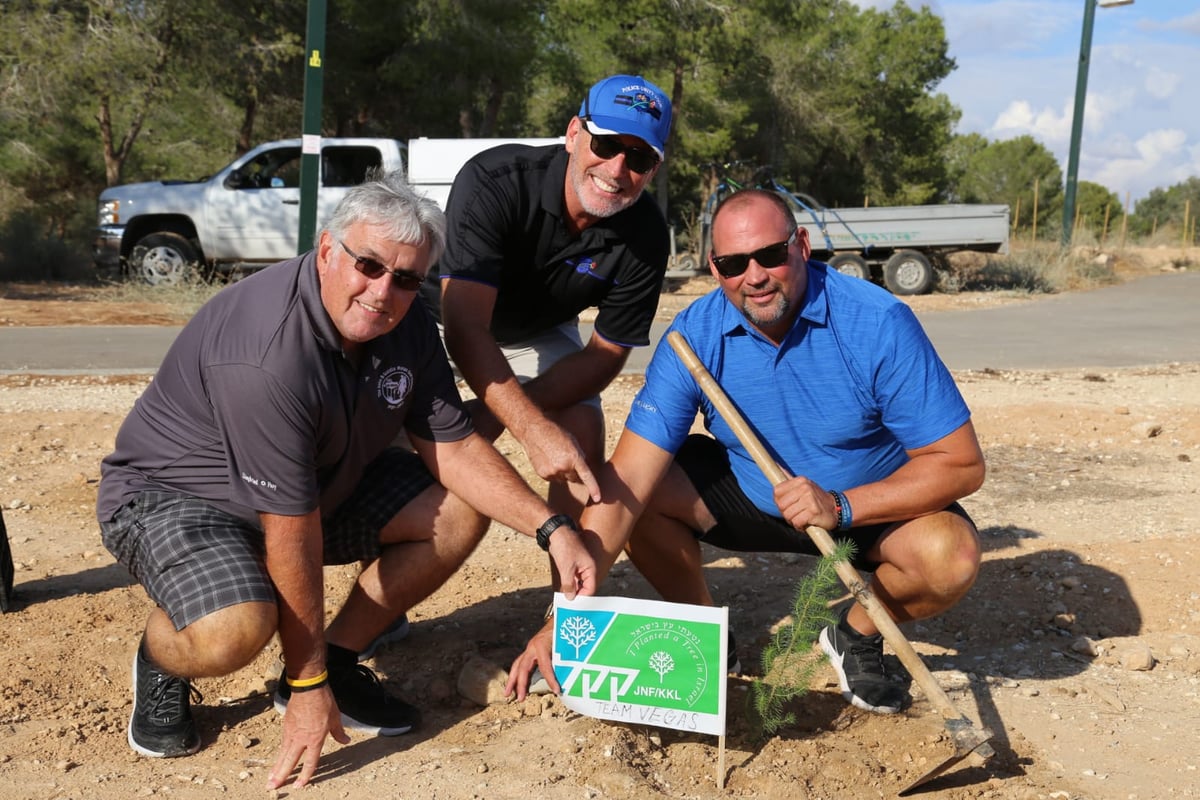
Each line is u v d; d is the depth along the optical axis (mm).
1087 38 23609
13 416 7121
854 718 3309
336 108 23250
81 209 23688
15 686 3383
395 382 2947
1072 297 18875
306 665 2824
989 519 5383
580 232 3588
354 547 3205
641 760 2961
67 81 18875
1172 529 5168
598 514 3207
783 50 28922
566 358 3854
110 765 2936
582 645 3045
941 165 38281
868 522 3135
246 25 20562
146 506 2922
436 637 3812
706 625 2900
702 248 20141
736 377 3244
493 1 20891
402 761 2969
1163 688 3627
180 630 2760
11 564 4055
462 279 3445
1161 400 8359
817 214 18375
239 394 2697
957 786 2949
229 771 2916
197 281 14547
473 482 3111
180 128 27188
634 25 24094
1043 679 3678
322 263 2717
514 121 26875
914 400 3102
